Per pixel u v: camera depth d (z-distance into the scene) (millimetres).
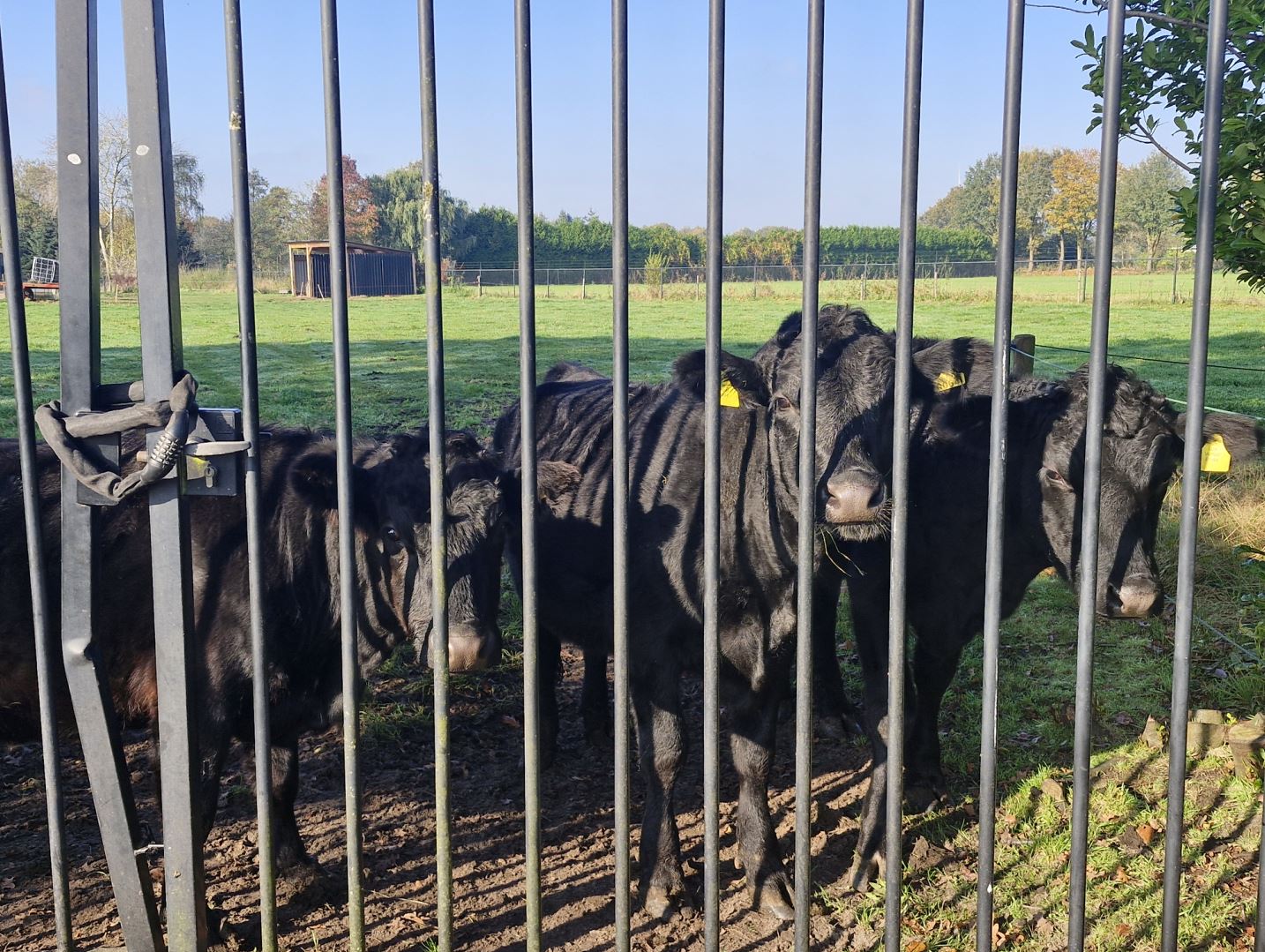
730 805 5500
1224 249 5277
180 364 2973
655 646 4758
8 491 4336
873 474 4309
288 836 4527
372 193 67000
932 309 36750
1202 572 8578
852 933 4328
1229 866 4590
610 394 6266
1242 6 4484
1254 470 10422
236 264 2818
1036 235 54719
